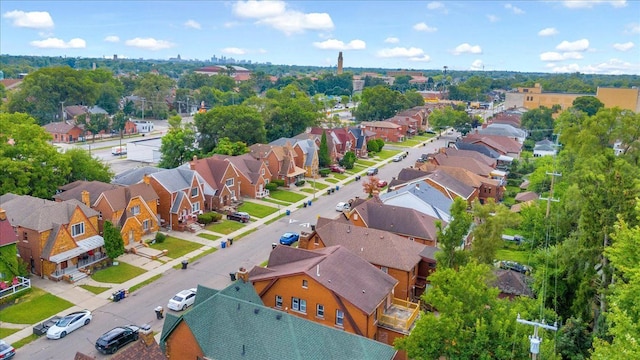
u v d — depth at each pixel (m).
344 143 129.88
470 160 101.25
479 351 30.09
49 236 54.16
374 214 64.12
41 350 40.62
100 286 52.66
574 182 64.38
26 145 69.19
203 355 34.06
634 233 32.53
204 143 113.38
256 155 99.88
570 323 37.72
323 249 48.00
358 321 40.69
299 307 43.19
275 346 33.72
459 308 31.11
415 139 170.88
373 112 197.62
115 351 40.94
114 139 146.62
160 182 70.88
